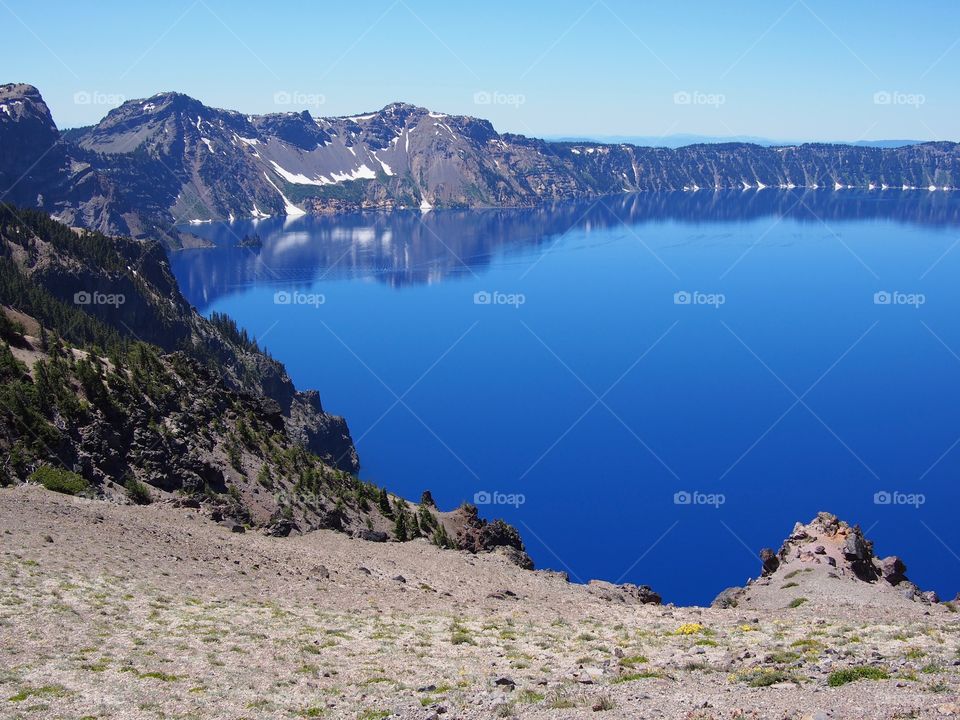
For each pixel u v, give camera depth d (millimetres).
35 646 40469
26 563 54906
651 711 29641
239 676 38719
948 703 26828
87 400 120062
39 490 83250
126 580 56312
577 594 81625
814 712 27672
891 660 35531
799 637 47188
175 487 113188
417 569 82500
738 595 84125
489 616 60656
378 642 48094
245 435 141000
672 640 49062
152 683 36812
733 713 28328
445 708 32781
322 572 71312
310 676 39625
